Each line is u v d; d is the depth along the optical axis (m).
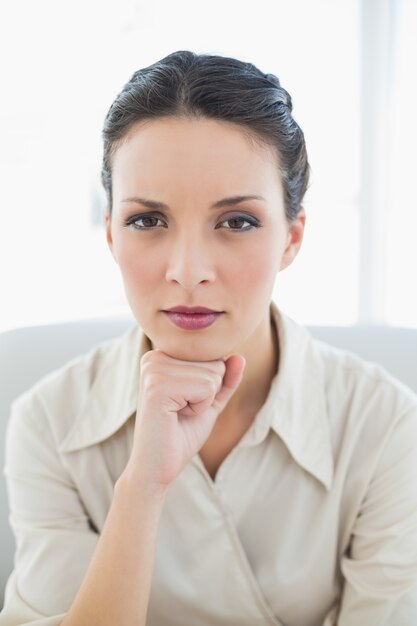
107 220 0.68
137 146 0.55
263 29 1.78
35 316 2.04
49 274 2.04
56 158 1.98
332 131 1.76
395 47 1.65
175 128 0.54
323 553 0.69
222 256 0.57
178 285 0.57
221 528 0.69
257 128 0.55
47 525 0.72
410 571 0.66
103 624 0.60
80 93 1.94
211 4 1.82
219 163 0.54
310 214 1.82
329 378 0.75
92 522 0.75
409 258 1.72
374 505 0.70
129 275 0.59
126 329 0.99
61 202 2.00
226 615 0.69
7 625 0.68
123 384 0.75
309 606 0.69
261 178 0.56
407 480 0.69
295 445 0.69
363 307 1.76
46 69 1.94
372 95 1.67
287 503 0.70
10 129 1.97
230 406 0.72
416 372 0.90
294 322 0.78
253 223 0.57
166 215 0.56
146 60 1.88
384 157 1.69
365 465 0.70
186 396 0.62
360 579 0.68
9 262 2.04
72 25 1.91
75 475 0.73
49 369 0.95
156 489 0.62
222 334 0.59
